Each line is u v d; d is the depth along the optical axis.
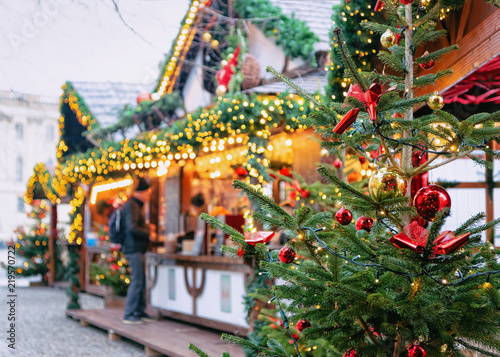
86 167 10.09
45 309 11.69
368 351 2.55
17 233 17.73
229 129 6.40
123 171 10.55
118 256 12.10
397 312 2.39
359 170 5.71
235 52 6.91
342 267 2.65
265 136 6.43
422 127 2.52
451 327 2.41
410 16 2.85
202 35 8.53
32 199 15.90
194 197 10.25
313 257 2.57
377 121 2.50
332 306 2.60
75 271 10.49
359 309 2.36
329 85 5.49
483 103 4.29
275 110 6.22
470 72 3.77
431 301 2.44
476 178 5.52
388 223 2.86
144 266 9.26
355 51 5.09
